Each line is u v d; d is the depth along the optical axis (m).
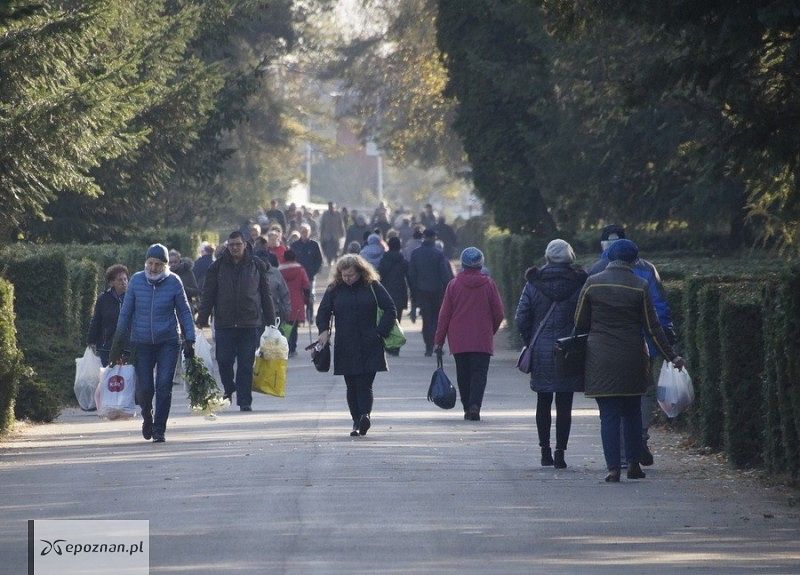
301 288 90.56
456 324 53.69
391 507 32.59
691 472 39.34
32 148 63.88
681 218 74.56
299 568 25.55
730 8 38.59
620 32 62.28
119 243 93.12
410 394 66.69
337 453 42.75
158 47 88.00
